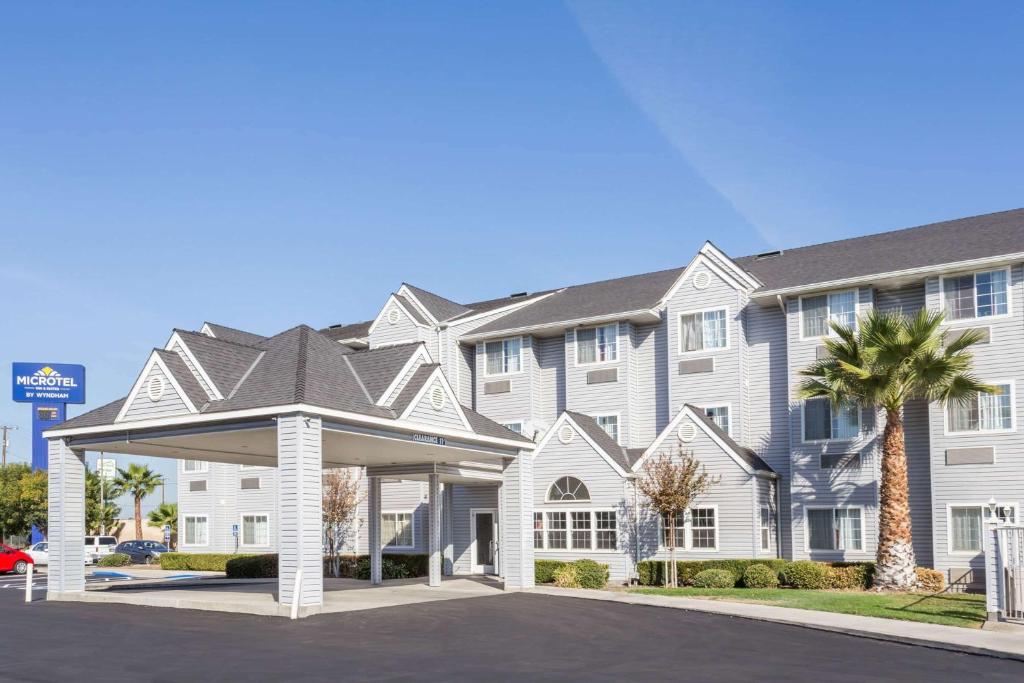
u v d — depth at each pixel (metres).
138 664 15.04
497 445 28.78
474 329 41.50
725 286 35.50
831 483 31.92
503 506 29.72
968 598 25.05
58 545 26.97
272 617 21.36
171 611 22.86
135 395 25.05
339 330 48.66
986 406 29.50
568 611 22.98
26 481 56.22
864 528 31.16
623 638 18.23
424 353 26.19
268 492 44.75
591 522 34.22
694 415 33.34
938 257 31.08
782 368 34.44
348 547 41.72
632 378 37.34
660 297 37.84
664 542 33.09
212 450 28.64
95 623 20.67
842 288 32.47
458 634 18.77
